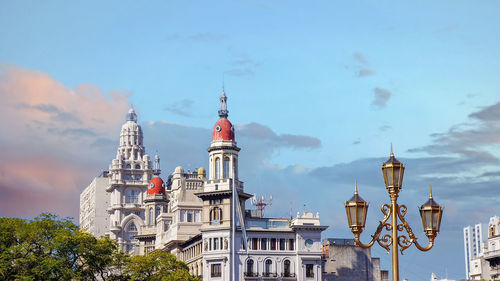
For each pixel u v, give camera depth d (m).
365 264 181.12
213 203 170.25
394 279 39.72
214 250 167.25
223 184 169.62
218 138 173.88
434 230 41.41
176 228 195.62
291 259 167.50
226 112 176.38
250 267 165.88
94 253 132.12
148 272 147.38
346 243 190.38
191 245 183.12
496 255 189.38
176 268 149.62
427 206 41.62
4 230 125.75
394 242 40.16
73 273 124.56
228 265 164.62
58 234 127.81
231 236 166.12
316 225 168.12
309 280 166.75
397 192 40.75
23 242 126.44
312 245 167.88
